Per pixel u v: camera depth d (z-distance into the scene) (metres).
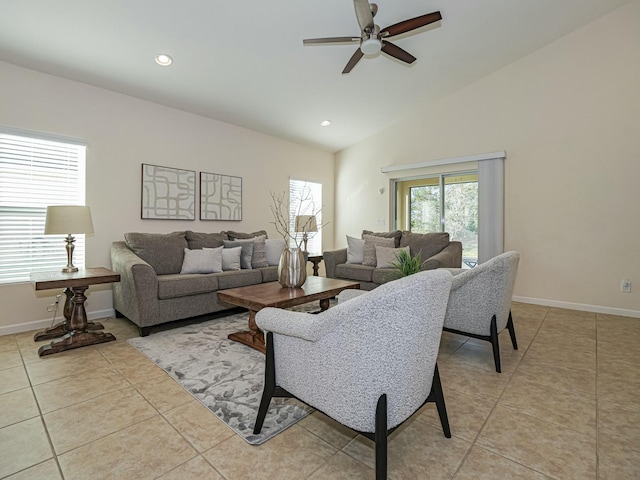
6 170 2.97
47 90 3.13
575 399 1.84
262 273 3.80
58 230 2.72
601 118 3.69
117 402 1.81
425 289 1.13
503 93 4.33
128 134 3.67
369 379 1.14
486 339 2.26
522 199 4.21
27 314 3.06
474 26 3.38
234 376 2.12
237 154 4.77
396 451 1.42
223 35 2.89
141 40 2.80
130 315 3.03
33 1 2.30
